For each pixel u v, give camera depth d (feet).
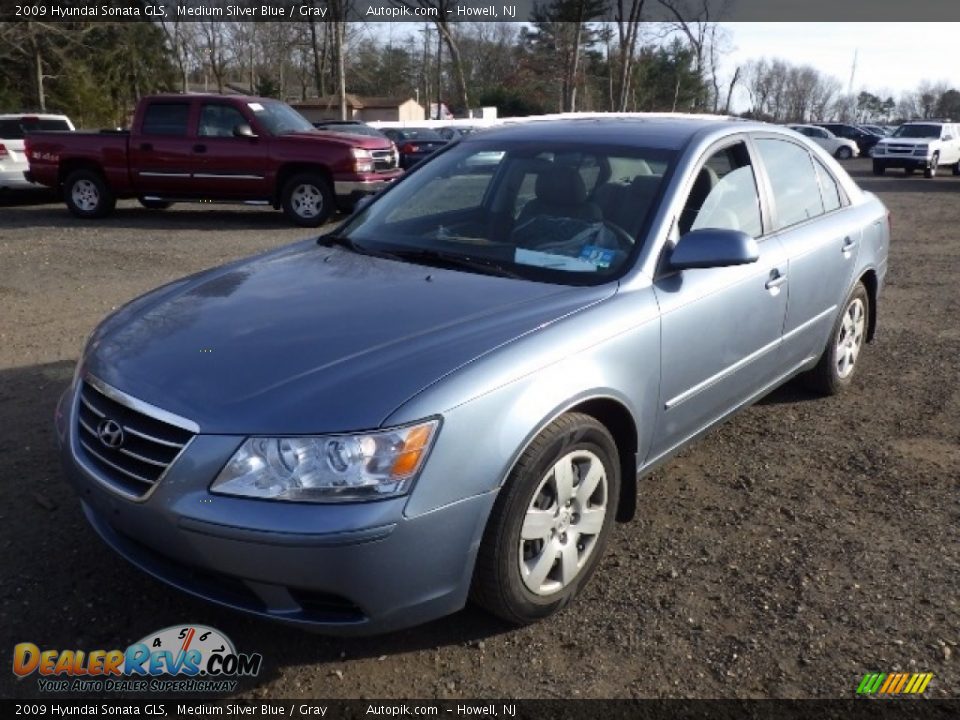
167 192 43.83
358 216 14.23
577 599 10.62
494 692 9.05
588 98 175.32
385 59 221.87
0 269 29.40
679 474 14.07
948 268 33.14
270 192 43.11
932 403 17.49
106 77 117.19
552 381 9.41
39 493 12.73
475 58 218.79
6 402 16.38
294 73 206.08
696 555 11.65
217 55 165.58
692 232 11.28
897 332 23.16
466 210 13.26
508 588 9.34
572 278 11.27
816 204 16.01
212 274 12.46
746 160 13.98
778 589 10.87
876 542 12.02
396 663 9.45
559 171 12.87
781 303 13.89
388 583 8.37
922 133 97.76
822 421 16.43
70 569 10.89
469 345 9.29
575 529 10.13
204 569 8.47
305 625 8.45
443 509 8.50
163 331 10.09
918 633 10.03
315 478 8.11
